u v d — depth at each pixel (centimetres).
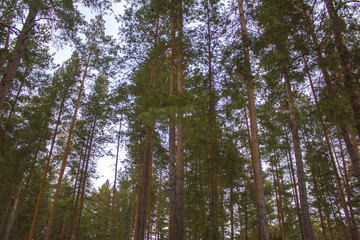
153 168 1933
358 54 683
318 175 1666
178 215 823
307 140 1659
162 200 2714
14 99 1352
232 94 1114
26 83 1304
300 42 771
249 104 938
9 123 1316
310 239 957
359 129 635
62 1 862
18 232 2139
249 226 2262
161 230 3128
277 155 1950
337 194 1755
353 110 657
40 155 1734
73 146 1795
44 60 1285
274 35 760
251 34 949
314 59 779
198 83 1096
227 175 1396
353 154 694
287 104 1334
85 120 1891
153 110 589
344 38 763
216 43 1125
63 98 1653
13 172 1316
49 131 1606
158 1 982
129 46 1198
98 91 1914
